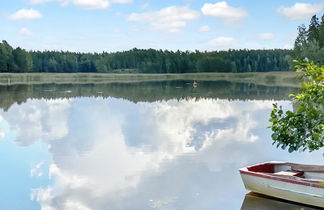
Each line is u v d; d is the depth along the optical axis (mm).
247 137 17688
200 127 20484
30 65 113562
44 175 12148
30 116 24969
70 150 15359
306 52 63031
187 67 129000
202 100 36406
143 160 13727
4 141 17031
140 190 10648
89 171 12484
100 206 9625
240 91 48812
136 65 135875
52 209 9492
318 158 13711
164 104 32625
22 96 40312
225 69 125812
